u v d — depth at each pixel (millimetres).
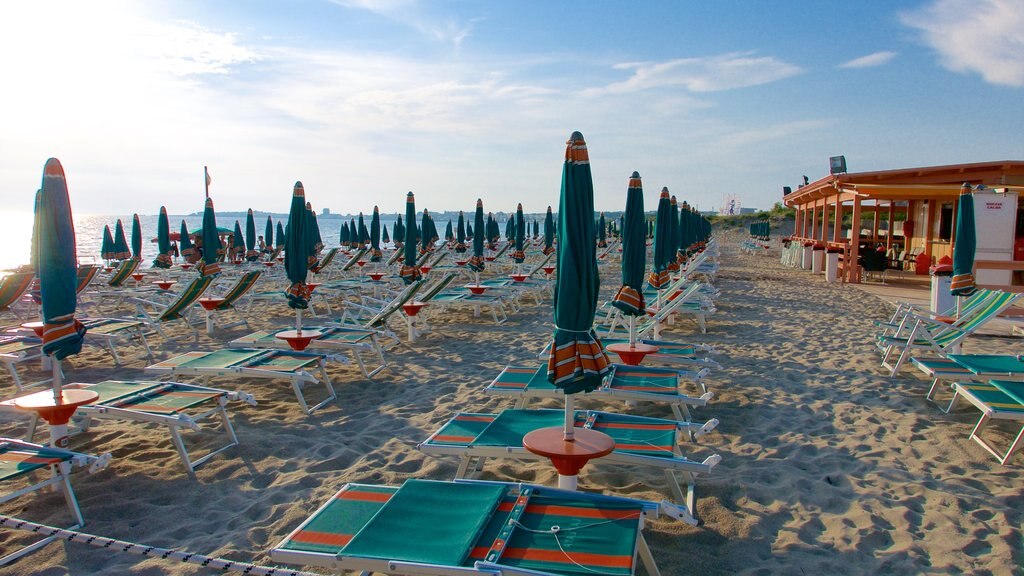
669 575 3080
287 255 6938
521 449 3672
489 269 21234
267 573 2602
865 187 14586
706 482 4129
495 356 7969
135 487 4125
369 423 5375
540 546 2547
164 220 17047
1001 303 6891
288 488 4086
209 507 3857
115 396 4668
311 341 6930
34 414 4840
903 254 20125
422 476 4230
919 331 6961
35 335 7332
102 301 13188
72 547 3373
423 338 9180
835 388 6359
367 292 13969
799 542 3412
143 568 3174
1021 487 4051
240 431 5160
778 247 36281
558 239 3303
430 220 20172
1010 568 3145
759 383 6570
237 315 11219
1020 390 4785
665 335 9297
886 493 3996
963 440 4883
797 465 4457
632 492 3984
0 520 3000
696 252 19031
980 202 12086
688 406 5781
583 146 3176
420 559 2463
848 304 12289
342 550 2553
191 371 5613
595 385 3227
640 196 5711
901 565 3184
